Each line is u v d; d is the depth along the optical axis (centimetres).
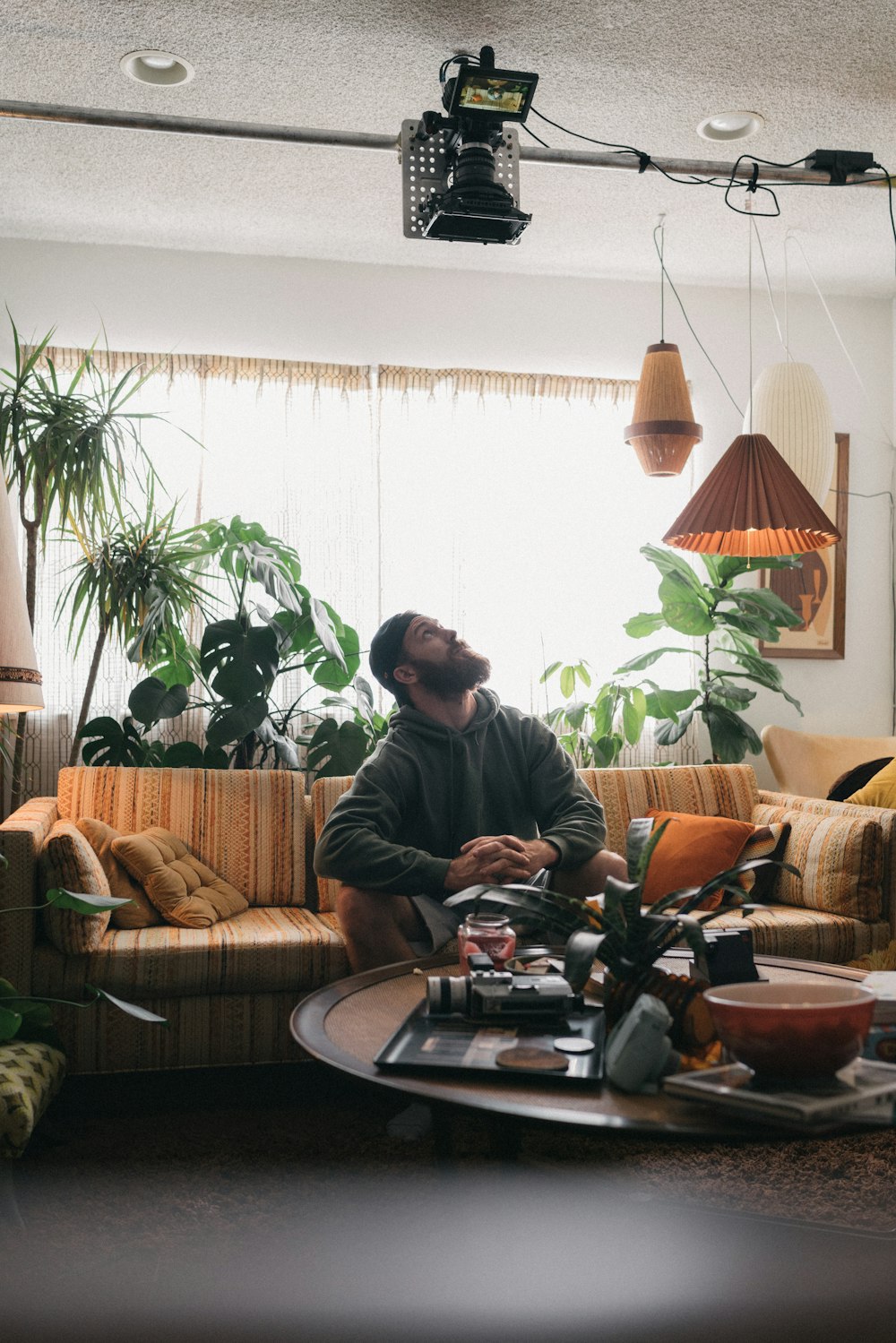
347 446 433
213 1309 154
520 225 287
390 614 433
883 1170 209
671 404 327
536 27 275
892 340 475
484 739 272
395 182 361
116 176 357
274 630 372
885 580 472
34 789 400
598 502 451
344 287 434
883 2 267
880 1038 136
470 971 166
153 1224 186
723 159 348
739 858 317
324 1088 267
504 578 442
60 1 263
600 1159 214
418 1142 225
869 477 472
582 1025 154
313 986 271
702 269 441
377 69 296
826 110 318
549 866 235
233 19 271
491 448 443
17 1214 184
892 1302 157
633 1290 160
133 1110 250
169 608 373
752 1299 156
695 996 144
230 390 425
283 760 375
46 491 366
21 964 256
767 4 267
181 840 322
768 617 408
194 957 264
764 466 238
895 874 305
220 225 398
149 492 411
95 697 407
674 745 450
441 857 260
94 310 415
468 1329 148
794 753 402
